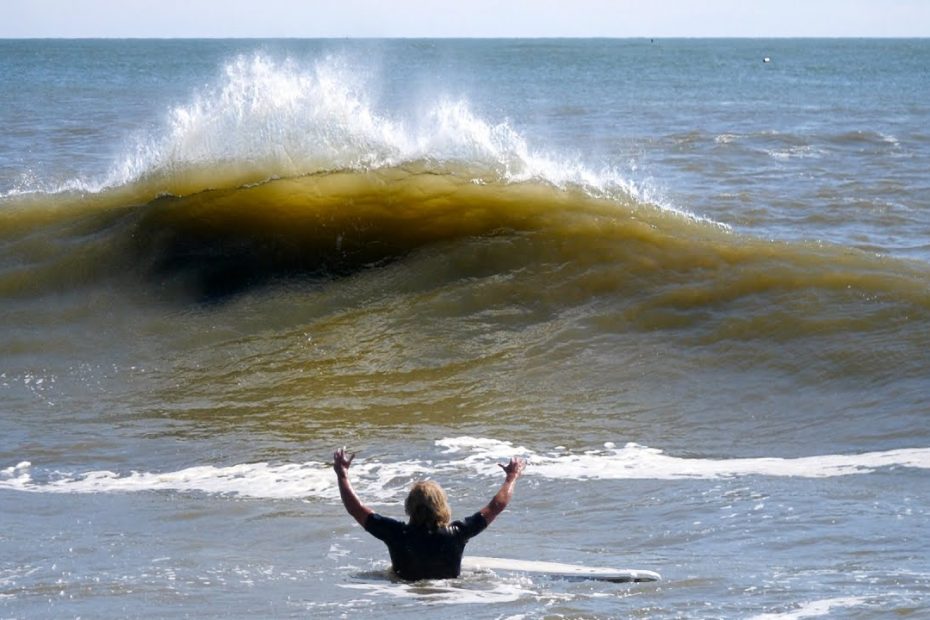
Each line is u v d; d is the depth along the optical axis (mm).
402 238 54812
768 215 75250
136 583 25766
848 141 124188
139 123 152750
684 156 110688
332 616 23062
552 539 29797
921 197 81938
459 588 25109
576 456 37938
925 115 176125
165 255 55406
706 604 23438
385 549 29000
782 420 40812
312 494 34594
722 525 30312
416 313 50031
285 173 64125
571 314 49000
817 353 44812
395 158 64312
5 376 46656
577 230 53844
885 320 46219
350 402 43469
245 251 55094
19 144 120812
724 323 47312
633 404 42656
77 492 35250
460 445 39250
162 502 33938
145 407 43656
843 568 26031
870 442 38281
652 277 50500
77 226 58750
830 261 50750
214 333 49688
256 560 27953
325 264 53969
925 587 24172
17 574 26656
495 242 53688
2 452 39281
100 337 49969
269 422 41812
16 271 54875
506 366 45938
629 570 26188
